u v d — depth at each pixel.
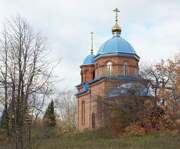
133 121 28.86
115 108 29.45
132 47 41.78
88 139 28.31
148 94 29.14
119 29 44.28
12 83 15.81
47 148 23.11
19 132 15.45
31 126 16.14
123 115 29.12
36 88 16.27
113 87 31.41
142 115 28.45
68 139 28.78
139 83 29.72
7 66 16.03
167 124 27.72
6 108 15.91
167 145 20.77
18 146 15.51
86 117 42.12
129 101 28.95
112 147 21.73
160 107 27.39
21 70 15.89
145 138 24.84
